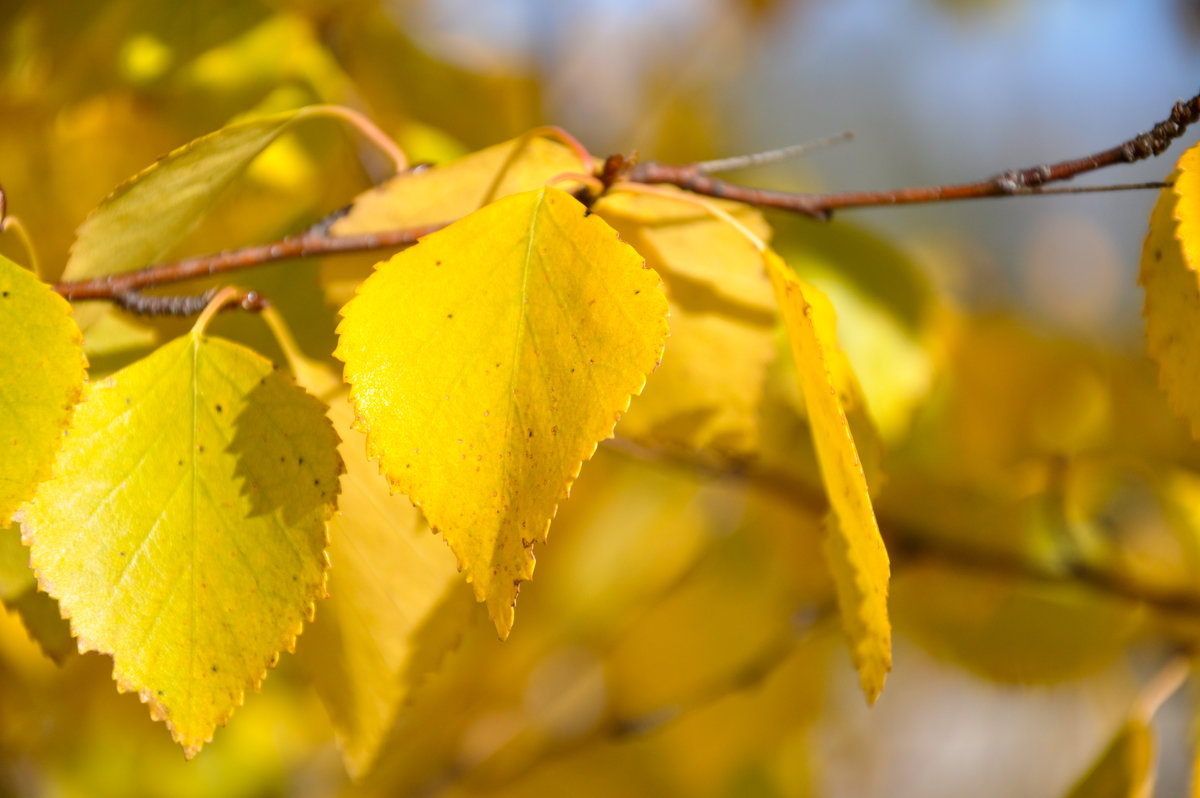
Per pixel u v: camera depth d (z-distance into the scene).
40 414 0.40
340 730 0.45
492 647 0.73
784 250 0.51
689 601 0.74
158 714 0.40
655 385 0.46
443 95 0.54
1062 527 0.58
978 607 0.59
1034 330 0.66
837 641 0.75
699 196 0.44
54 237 0.50
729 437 0.46
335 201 0.50
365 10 0.51
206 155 0.43
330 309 0.45
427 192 0.44
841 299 0.51
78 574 0.40
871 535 0.40
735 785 0.75
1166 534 0.57
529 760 0.75
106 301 0.43
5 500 0.40
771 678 0.75
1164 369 0.42
